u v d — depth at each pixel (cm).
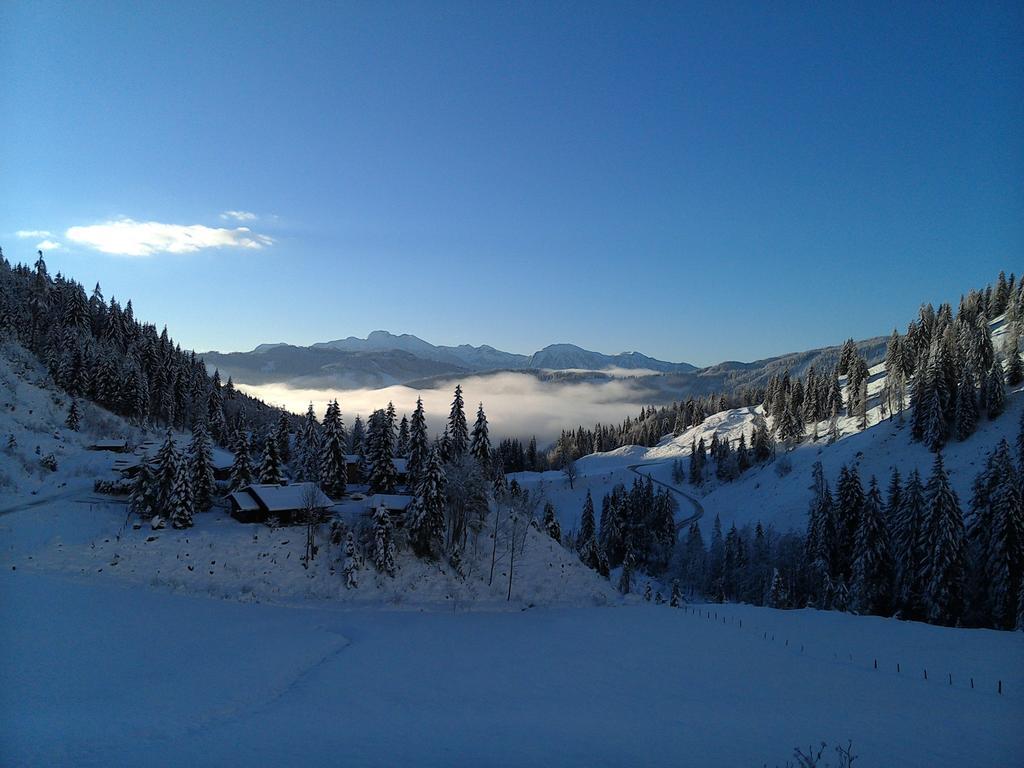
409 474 9012
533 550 8225
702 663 4528
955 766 2573
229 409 15525
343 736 2528
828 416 17112
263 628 4853
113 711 2672
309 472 9919
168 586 5700
